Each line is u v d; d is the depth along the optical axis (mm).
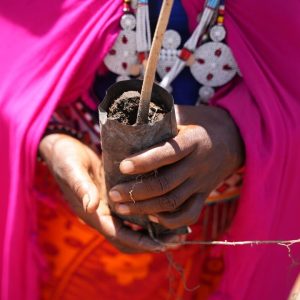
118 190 713
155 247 773
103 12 797
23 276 919
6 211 899
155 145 685
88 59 811
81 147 812
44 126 818
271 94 806
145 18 788
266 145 798
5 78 847
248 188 807
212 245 905
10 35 851
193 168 720
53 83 815
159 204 720
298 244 890
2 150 866
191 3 782
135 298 956
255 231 839
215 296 893
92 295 955
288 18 792
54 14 823
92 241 920
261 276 885
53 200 904
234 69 816
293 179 850
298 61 814
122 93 689
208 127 758
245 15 793
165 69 810
